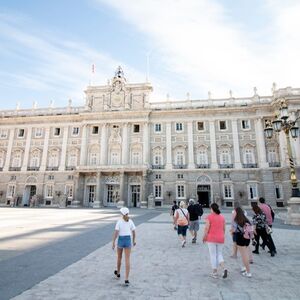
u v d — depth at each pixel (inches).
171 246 453.4
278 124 721.0
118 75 2106.3
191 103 1989.4
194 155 1889.8
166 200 1824.6
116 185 1935.3
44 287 248.1
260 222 399.5
